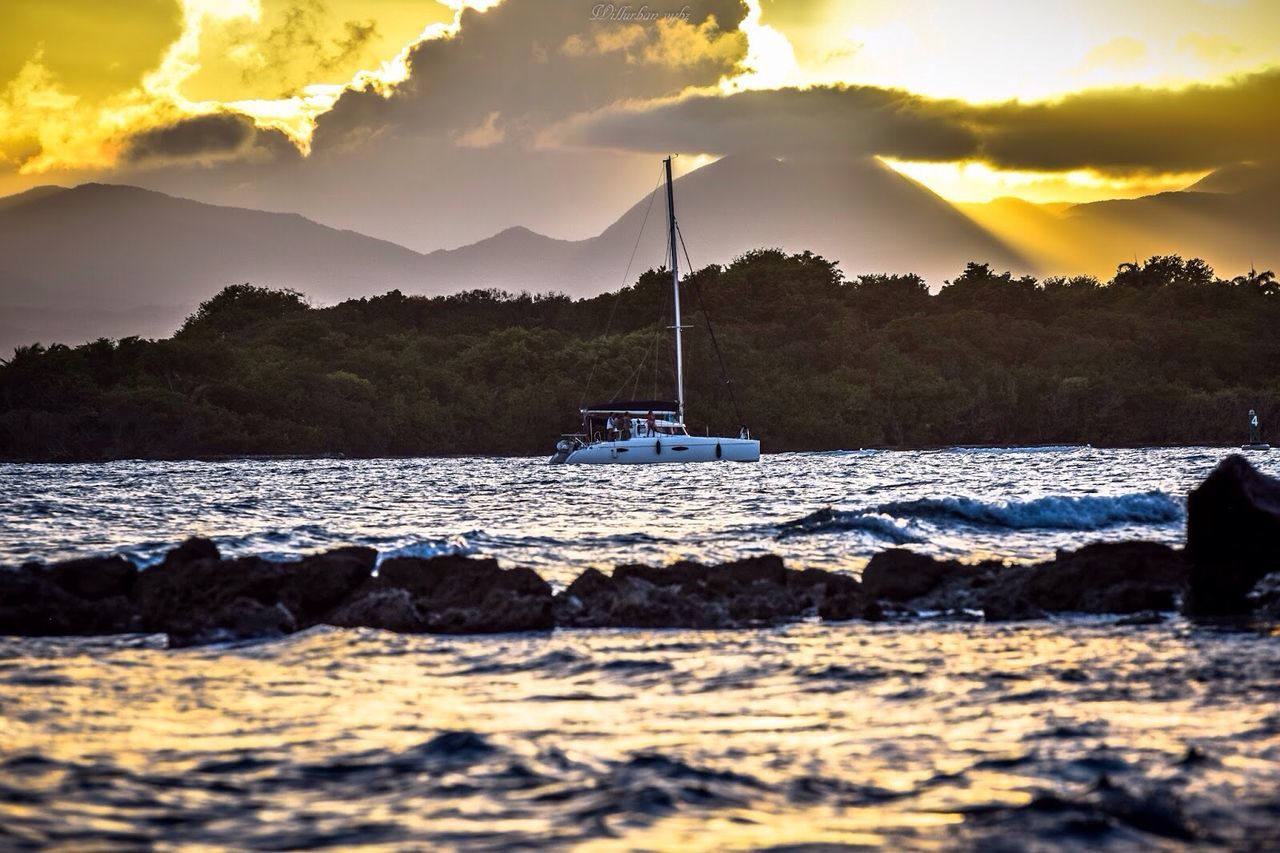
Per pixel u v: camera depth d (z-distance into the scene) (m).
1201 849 37.94
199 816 41.69
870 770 46.72
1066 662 66.75
